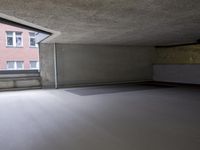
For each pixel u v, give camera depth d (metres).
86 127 3.05
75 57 8.27
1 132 2.87
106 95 6.00
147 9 3.49
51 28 5.02
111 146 2.34
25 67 11.87
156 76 10.21
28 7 3.30
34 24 4.56
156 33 6.04
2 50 11.27
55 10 3.49
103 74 8.89
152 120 3.38
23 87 7.45
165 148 2.26
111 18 4.11
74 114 3.82
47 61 7.79
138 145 2.36
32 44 12.04
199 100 5.07
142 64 9.95
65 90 7.25
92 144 2.41
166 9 3.50
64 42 7.74
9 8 3.35
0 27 11.16
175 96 5.70
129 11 3.61
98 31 5.54
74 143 2.44
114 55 9.15
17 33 11.62
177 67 9.18
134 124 3.17
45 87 7.78
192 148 2.25
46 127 3.07
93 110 4.13
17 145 2.40
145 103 4.77
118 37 6.76
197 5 3.29
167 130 2.87
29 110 4.23
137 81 9.80
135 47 9.72
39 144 2.42
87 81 8.53
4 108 4.45
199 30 5.61
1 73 7.23
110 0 2.99
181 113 3.80
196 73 8.39
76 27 4.94
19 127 3.09
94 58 8.66
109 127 3.04
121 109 4.18
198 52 8.28
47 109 4.28
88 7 3.33
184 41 8.10
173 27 5.14
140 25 4.85
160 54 10.16
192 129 2.90
